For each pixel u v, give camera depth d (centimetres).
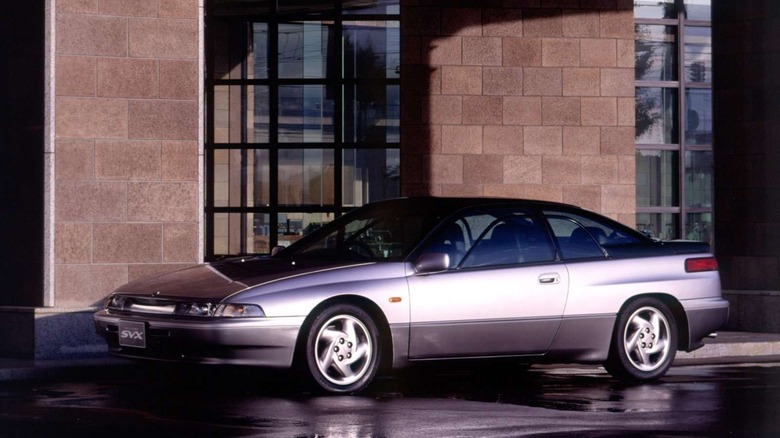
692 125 1902
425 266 883
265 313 831
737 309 1423
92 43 1183
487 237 933
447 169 1532
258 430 696
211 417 749
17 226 1193
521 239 946
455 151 1534
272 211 1623
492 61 1540
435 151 1530
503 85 1542
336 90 1620
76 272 1177
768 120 1426
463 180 1536
